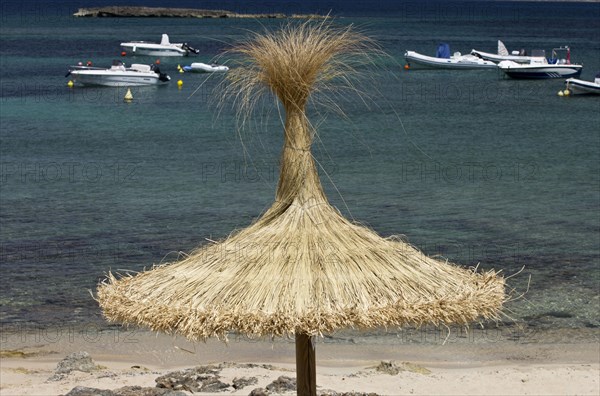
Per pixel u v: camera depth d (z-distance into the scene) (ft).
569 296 98.78
